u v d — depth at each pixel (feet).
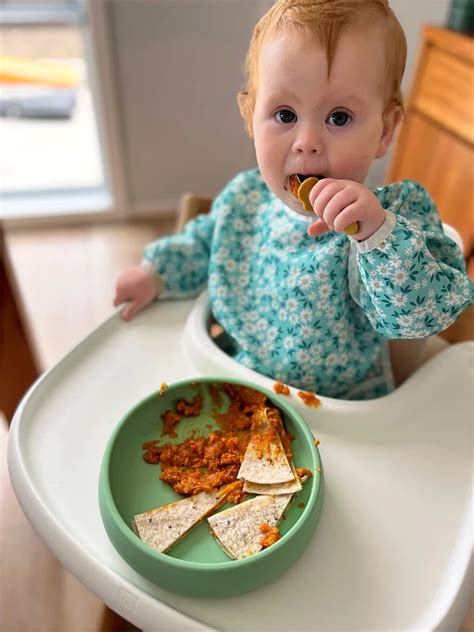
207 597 1.39
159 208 6.44
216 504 1.60
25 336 3.13
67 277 5.47
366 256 1.66
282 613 1.40
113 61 5.43
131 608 1.40
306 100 1.71
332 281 2.02
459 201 4.20
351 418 1.88
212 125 6.00
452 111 4.14
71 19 6.20
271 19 1.76
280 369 2.19
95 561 1.48
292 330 2.14
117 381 2.07
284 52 1.69
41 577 2.96
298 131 1.77
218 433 1.83
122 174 6.10
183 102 5.80
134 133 5.91
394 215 1.65
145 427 1.84
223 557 1.49
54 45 6.74
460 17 4.17
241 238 2.42
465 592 1.44
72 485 1.69
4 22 6.18
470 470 1.76
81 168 6.82
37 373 3.32
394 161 4.96
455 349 2.06
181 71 5.59
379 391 2.29
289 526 1.54
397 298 1.67
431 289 1.67
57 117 7.66
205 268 2.55
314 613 1.40
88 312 5.02
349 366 2.17
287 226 2.21
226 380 1.88
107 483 1.53
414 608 1.42
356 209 1.58
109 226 6.26
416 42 4.74
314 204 1.66
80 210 6.25
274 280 2.21
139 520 1.55
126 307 2.37
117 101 5.66
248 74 2.03
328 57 1.65
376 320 1.90
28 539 3.12
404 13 4.57
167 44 5.41
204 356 2.12
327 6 1.66
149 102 5.74
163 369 2.14
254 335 2.28
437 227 2.01
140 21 5.24
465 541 1.53
